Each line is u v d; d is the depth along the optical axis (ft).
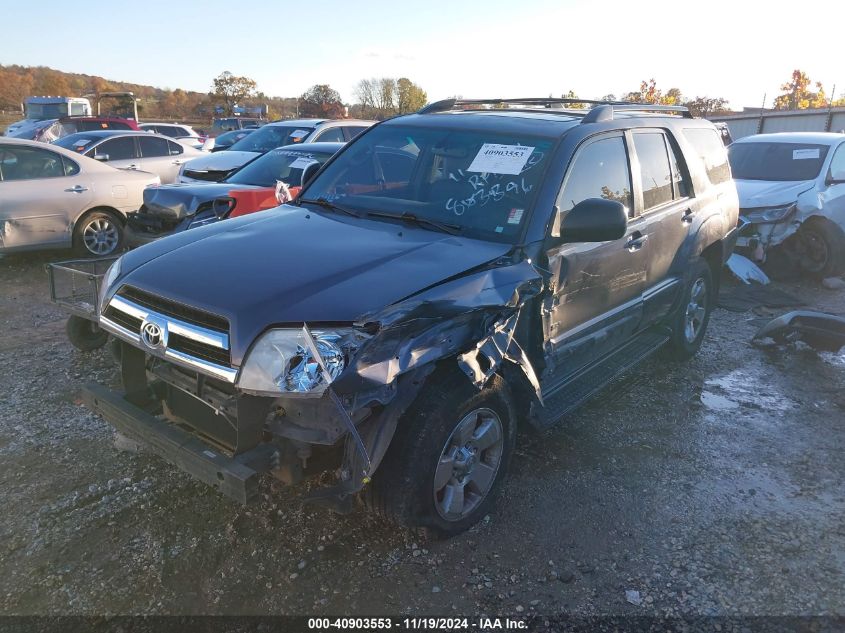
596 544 10.87
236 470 8.66
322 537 10.71
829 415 16.06
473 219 11.75
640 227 14.51
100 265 14.12
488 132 13.10
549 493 12.25
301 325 8.56
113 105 98.12
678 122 17.22
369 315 8.64
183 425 10.43
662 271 16.08
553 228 11.59
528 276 10.59
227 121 101.50
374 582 9.84
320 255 10.25
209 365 8.91
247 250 10.55
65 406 14.82
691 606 9.57
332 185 13.98
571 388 13.65
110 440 13.39
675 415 15.74
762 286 28.30
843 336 19.12
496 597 9.66
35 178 27.63
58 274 13.19
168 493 11.66
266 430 9.12
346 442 9.18
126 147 41.68
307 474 9.42
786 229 28.89
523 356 10.69
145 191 25.09
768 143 32.81
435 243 10.93
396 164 13.48
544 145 12.37
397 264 10.03
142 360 10.93
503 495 12.09
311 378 8.26
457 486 10.55
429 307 8.91
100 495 11.54
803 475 13.26
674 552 10.73
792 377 18.38
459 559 10.39
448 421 9.80
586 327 13.16
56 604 9.16
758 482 12.94
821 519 11.75
